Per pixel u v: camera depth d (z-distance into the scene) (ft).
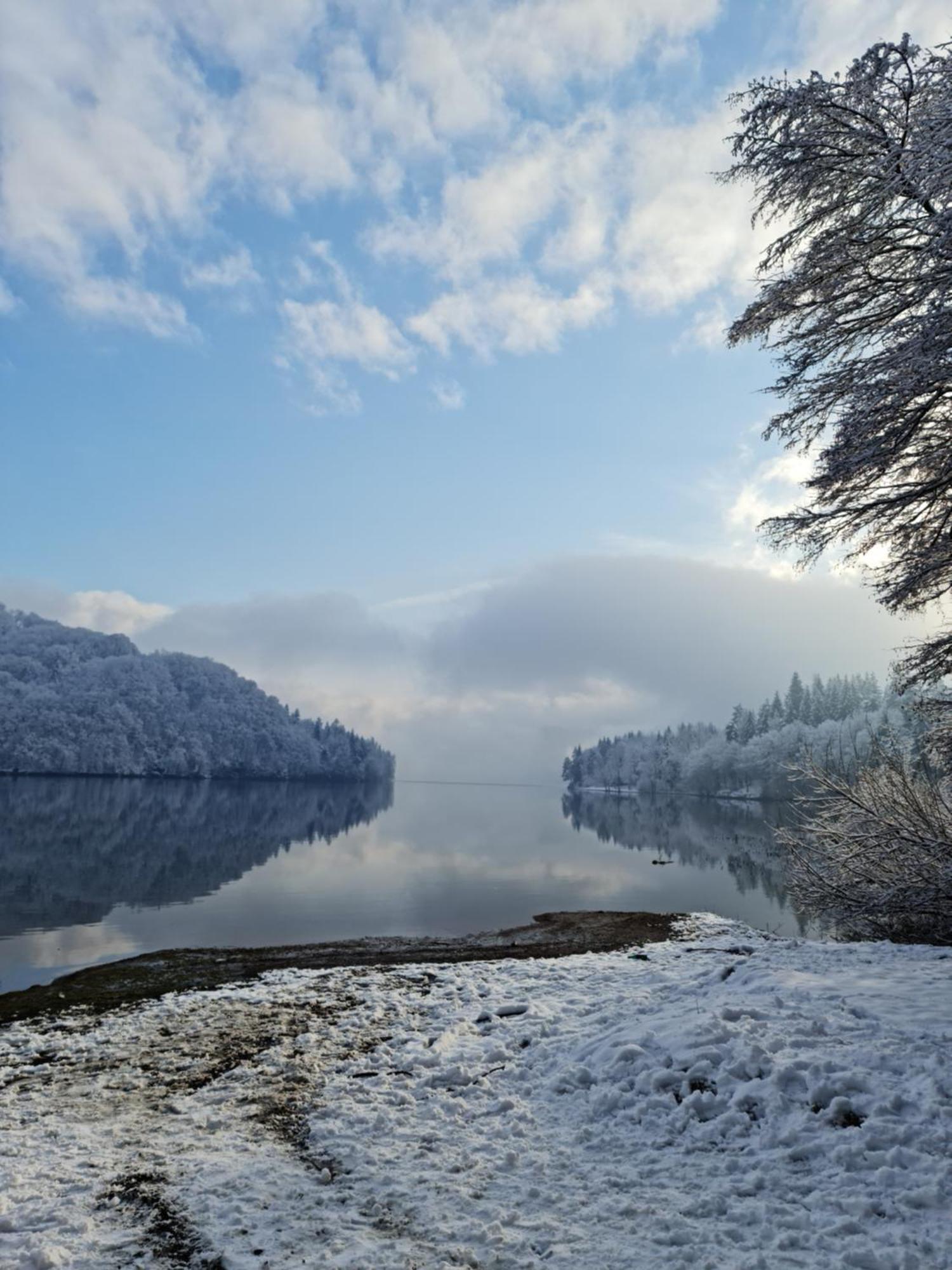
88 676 613.52
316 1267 11.44
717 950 36.55
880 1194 12.37
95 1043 25.17
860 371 26.53
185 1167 15.11
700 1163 14.12
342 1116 17.57
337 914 69.87
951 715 30.86
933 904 36.99
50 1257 11.74
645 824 231.09
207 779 588.09
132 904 76.33
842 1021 19.02
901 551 30.66
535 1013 25.23
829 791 45.24
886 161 24.21
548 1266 11.21
